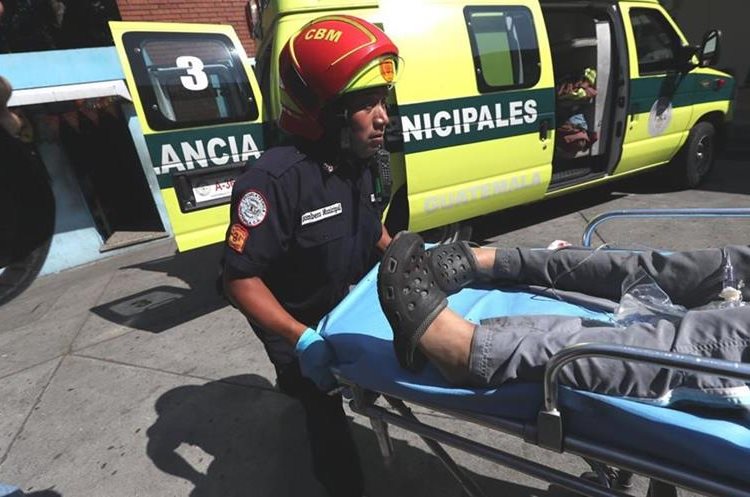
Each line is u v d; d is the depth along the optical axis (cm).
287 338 133
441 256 168
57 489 213
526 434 114
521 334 120
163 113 275
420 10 316
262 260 126
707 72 489
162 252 533
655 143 465
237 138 303
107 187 575
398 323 119
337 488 171
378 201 150
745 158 643
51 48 898
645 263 152
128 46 265
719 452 97
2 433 254
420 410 237
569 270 162
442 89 324
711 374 89
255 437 230
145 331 347
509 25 353
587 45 416
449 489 191
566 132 435
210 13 722
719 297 138
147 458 225
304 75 118
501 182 372
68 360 320
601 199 523
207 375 284
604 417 109
